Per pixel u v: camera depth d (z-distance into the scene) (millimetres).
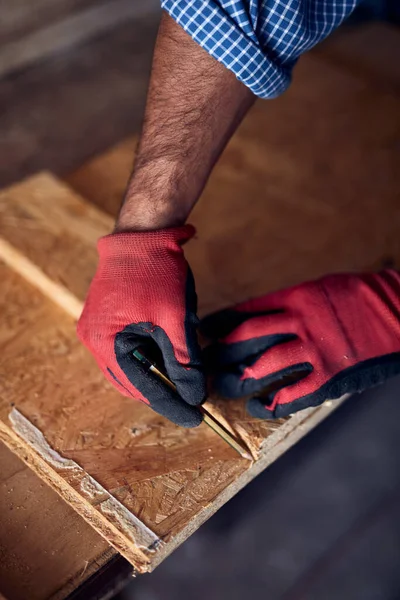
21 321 1394
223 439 1174
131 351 1032
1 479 1162
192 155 1103
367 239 1639
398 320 1151
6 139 2576
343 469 2260
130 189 1117
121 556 1077
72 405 1233
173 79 1057
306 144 1902
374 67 2189
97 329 1055
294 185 1777
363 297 1194
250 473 1146
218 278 1520
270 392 1199
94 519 1062
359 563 2100
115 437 1183
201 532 1994
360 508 2199
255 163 1835
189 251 1579
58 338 1364
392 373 1130
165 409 1039
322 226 1665
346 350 1125
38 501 1136
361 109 2023
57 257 1480
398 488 2232
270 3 982
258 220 1673
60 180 1711
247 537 2127
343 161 1853
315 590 2045
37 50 2896
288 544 2125
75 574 1051
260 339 1168
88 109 2729
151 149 1095
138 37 3096
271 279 1525
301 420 1199
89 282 1430
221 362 1203
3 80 2826
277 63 1071
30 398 1240
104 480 1104
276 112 2002
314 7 1067
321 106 2029
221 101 1086
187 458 1152
